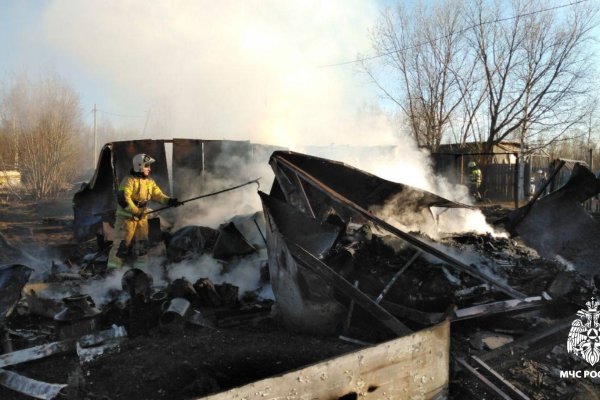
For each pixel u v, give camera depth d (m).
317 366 2.24
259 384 2.06
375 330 3.59
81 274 5.61
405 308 3.66
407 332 3.13
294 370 2.18
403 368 2.56
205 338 3.43
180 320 3.59
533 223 5.66
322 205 5.00
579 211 5.36
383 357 2.47
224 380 2.93
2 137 19.48
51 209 15.59
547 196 5.64
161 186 6.98
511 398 2.85
